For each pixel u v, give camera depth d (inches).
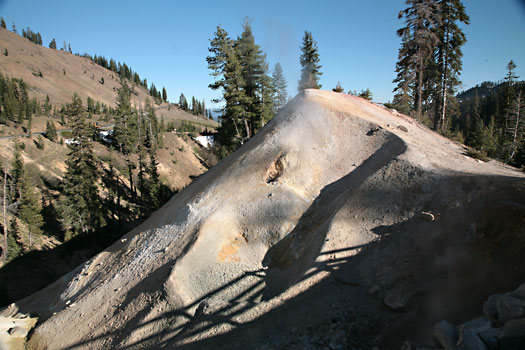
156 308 480.7
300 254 483.5
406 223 420.8
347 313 338.0
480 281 288.2
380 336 294.4
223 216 596.1
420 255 366.3
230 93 1376.7
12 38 7214.6
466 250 327.6
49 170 2434.8
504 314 209.8
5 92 3981.3
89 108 5044.3
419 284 331.3
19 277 1354.6
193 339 387.2
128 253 724.7
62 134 3400.6
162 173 2987.2
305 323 344.2
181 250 561.0
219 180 714.8
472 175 428.1
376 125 695.7
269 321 366.3
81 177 1679.4
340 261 413.4
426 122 1222.9
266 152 701.9
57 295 774.5
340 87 1211.2
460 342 203.8
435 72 1321.4
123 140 3038.9
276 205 585.6
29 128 3233.3
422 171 477.4
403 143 586.9
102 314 562.6
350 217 471.2
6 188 1692.9
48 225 1822.1
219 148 3228.3
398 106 1262.3
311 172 645.9
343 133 704.4
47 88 5792.3
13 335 630.5
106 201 2111.2
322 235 468.8
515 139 1581.0
